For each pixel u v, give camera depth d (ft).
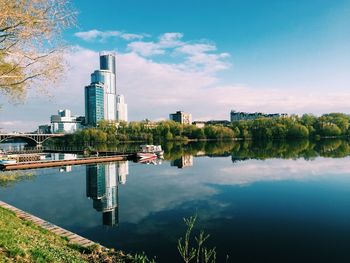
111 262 48.83
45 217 91.15
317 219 87.76
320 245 68.85
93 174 176.55
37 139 496.23
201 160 246.88
